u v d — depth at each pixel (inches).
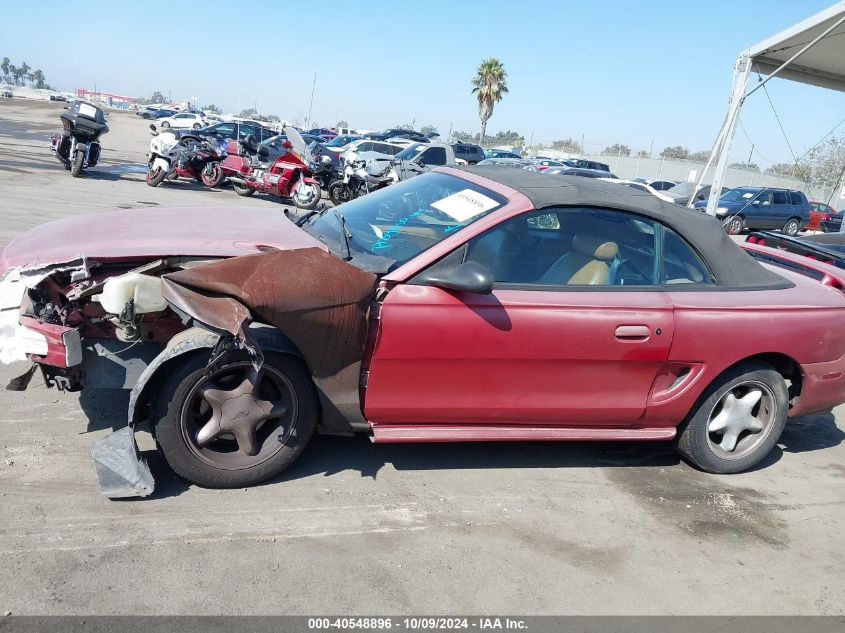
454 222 135.6
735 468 158.1
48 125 1227.9
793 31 434.9
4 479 119.8
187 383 116.5
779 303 149.7
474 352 127.2
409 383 128.0
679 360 140.7
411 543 117.3
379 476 138.2
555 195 138.4
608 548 123.7
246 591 100.2
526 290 131.2
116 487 116.6
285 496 126.2
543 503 136.3
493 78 2169.0
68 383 125.5
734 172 1375.5
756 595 115.4
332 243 139.1
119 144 1075.9
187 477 121.8
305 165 573.0
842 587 120.6
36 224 336.8
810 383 156.4
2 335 118.2
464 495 135.3
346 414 128.2
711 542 130.0
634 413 143.6
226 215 156.6
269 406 124.3
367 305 120.5
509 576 111.9
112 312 116.4
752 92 481.4
